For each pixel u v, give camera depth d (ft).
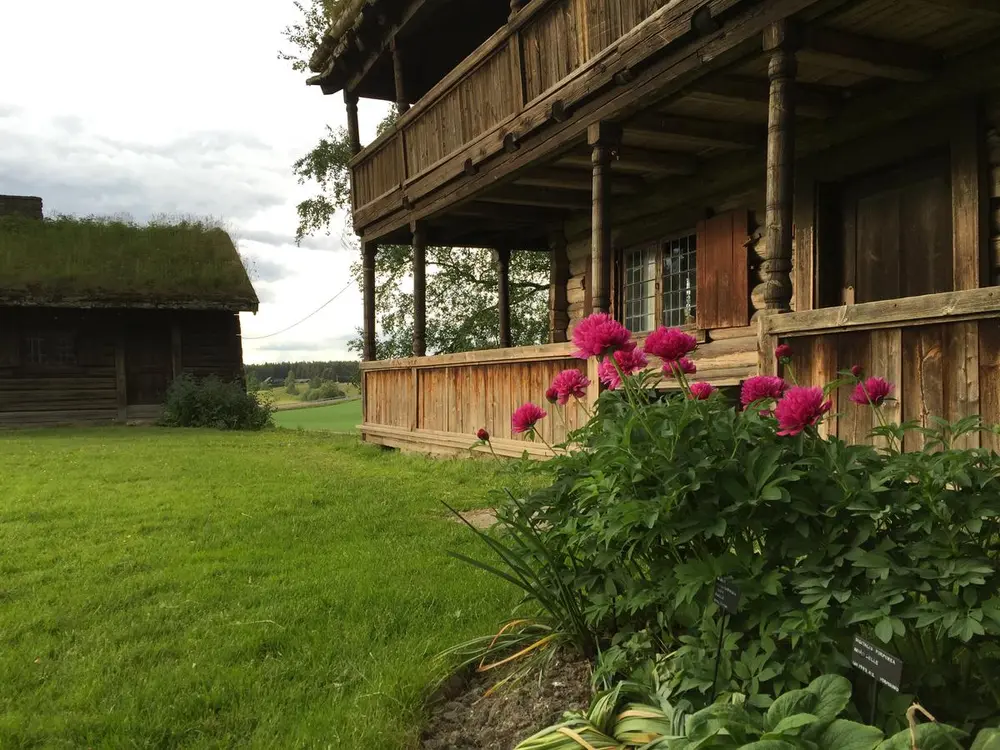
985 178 16.14
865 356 11.55
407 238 36.35
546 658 8.11
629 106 17.78
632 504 6.27
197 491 22.59
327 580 12.44
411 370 32.78
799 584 5.57
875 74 16.21
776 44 13.92
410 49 34.47
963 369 10.14
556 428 22.35
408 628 10.11
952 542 5.27
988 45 15.58
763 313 13.35
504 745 6.89
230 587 12.33
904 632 4.96
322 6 60.85
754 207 22.86
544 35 20.80
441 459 28.68
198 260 65.36
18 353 57.72
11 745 7.26
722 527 5.99
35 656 9.52
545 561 8.38
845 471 5.95
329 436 47.26
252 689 8.36
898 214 18.54
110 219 70.49
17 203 69.56
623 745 5.89
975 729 5.17
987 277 16.07
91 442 41.75
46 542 16.07
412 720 7.52
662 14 16.05
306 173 67.92
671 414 6.83
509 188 27.32
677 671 6.38
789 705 4.77
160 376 62.18
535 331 61.52
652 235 27.37
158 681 8.59
